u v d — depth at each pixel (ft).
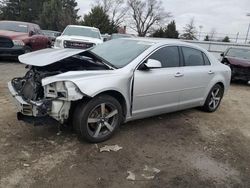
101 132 13.83
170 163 12.53
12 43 35.01
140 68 14.69
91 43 36.09
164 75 15.66
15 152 12.10
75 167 11.42
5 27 38.73
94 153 12.68
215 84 20.25
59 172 10.98
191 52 18.26
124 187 10.48
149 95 15.12
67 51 14.83
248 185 11.48
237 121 19.84
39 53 15.10
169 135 15.65
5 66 33.71
